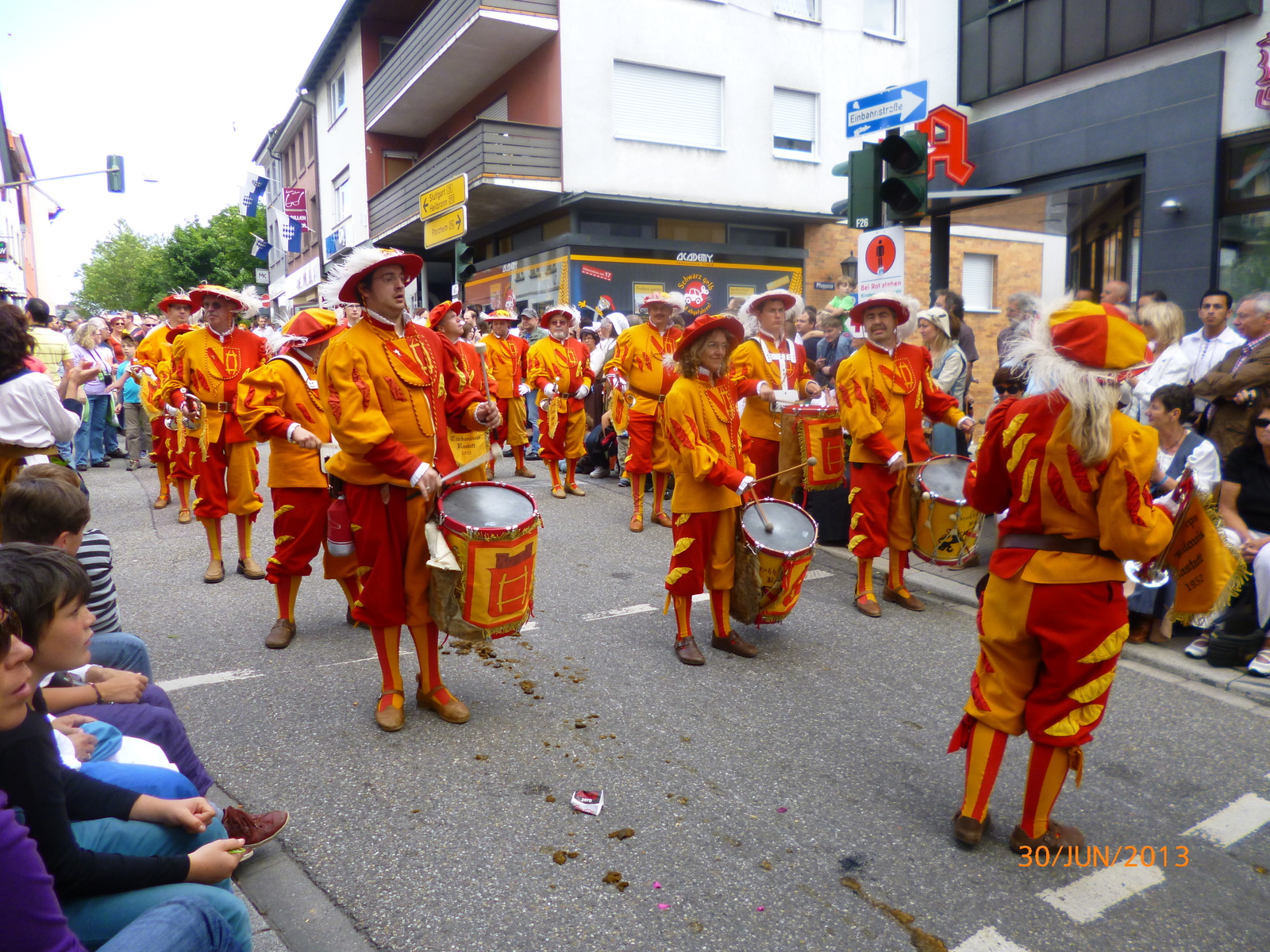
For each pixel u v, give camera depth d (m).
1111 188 9.83
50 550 2.14
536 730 4.05
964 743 3.27
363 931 2.68
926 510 5.18
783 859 3.08
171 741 2.96
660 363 7.88
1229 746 4.04
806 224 19.86
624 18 17.36
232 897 2.21
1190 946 2.70
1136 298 9.93
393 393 3.84
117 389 12.80
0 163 34.19
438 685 4.21
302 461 4.98
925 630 5.52
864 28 19.95
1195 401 6.30
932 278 11.44
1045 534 2.98
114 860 2.06
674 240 18.59
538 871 2.98
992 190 10.22
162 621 5.62
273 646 5.11
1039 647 3.08
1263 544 4.78
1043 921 2.79
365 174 25.05
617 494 9.89
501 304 20.98
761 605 4.86
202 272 48.06
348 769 3.68
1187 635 5.37
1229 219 8.26
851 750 3.91
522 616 3.89
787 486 7.06
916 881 2.97
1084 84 9.34
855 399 5.51
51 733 2.03
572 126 17.19
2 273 30.16
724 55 18.33
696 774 3.67
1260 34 7.86
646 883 2.92
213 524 6.52
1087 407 2.76
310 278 32.31
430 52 18.89
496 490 4.10
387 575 3.95
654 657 5.01
